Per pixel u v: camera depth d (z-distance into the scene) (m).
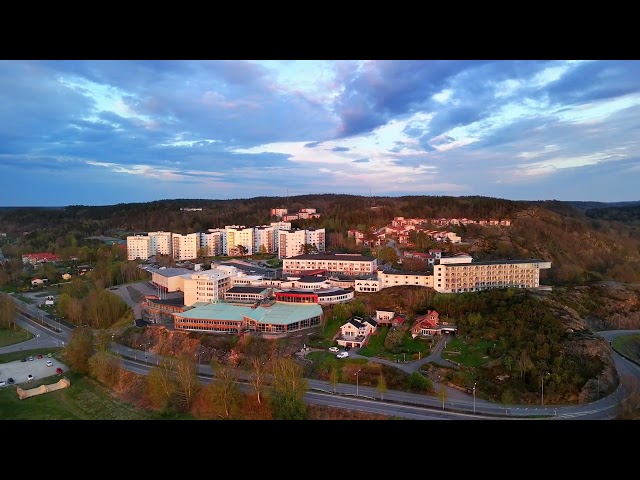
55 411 137.75
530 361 138.25
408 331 175.12
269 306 198.00
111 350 176.12
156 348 181.00
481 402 128.25
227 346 172.38
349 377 144.50
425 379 135.12
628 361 155.12
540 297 185.00
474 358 149.62
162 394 136.25
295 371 128.75
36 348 193.00
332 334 176.50
